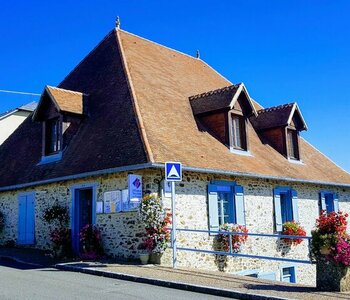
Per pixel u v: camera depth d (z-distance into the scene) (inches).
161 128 505.4
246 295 293.7
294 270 631.2
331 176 748.0
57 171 541.3
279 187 625.9
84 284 338.6
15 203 642.8
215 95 601.3
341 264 307.1
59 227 551.5
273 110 722.8
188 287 323.9
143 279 351.9
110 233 478.9
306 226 668.1
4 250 581.3
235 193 546.9
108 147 492.7
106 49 683.4
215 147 554.3
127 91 550.6
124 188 469.4
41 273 395.5
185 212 480.4
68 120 573.3
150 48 720.3
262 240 579.5
